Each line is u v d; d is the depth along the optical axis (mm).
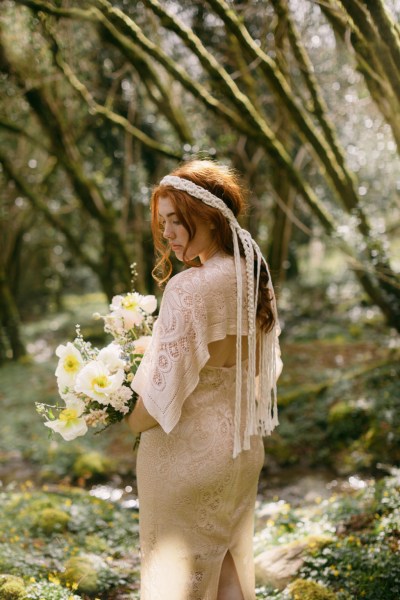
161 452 2182
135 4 6410
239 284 2145
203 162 2273
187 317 2055
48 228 14367
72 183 8852
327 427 6711
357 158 7000
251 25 6758
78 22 7094
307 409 7074
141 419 2156
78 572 3316
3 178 10781
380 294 6508
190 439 2146
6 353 11328
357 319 10672
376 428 6348
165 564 2211
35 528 3928
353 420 6602
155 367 2061
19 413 8320
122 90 9180
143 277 10172
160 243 2348
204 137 7828
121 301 2562
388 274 5945
